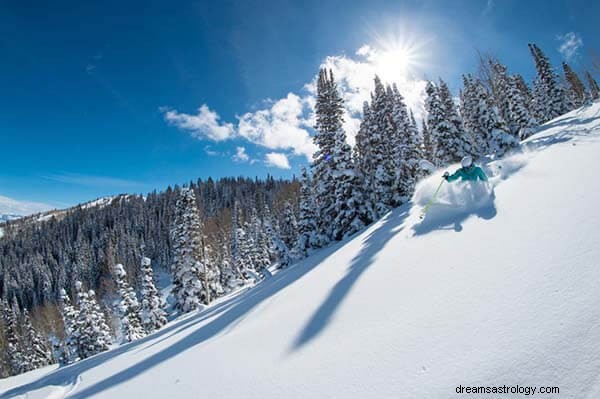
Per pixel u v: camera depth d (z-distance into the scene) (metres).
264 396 3.07
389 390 2.44
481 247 4.10
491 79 28.61
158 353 6.67
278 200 67.94
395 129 24.91
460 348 2.53
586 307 2.30
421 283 3.91
